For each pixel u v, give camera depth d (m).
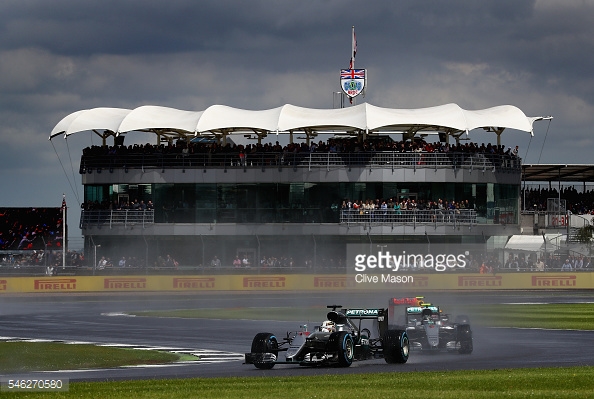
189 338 35.88
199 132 80.50
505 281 71.56
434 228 78.56
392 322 30.75
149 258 81.19
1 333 38.38
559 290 71.12
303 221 80.44
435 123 79.94
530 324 41.41
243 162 80.94
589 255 78.25
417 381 19.69
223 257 81.31
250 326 41.44
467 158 81.25
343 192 80.38
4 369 25.88
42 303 58.91
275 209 81.00
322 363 23.81
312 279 70.69
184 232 81.00
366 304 55.53
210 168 81.19
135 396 17.66
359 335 25.33
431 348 28.44
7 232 80.25
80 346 32.50
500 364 25.17
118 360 28.14
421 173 80.19
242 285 70.12
